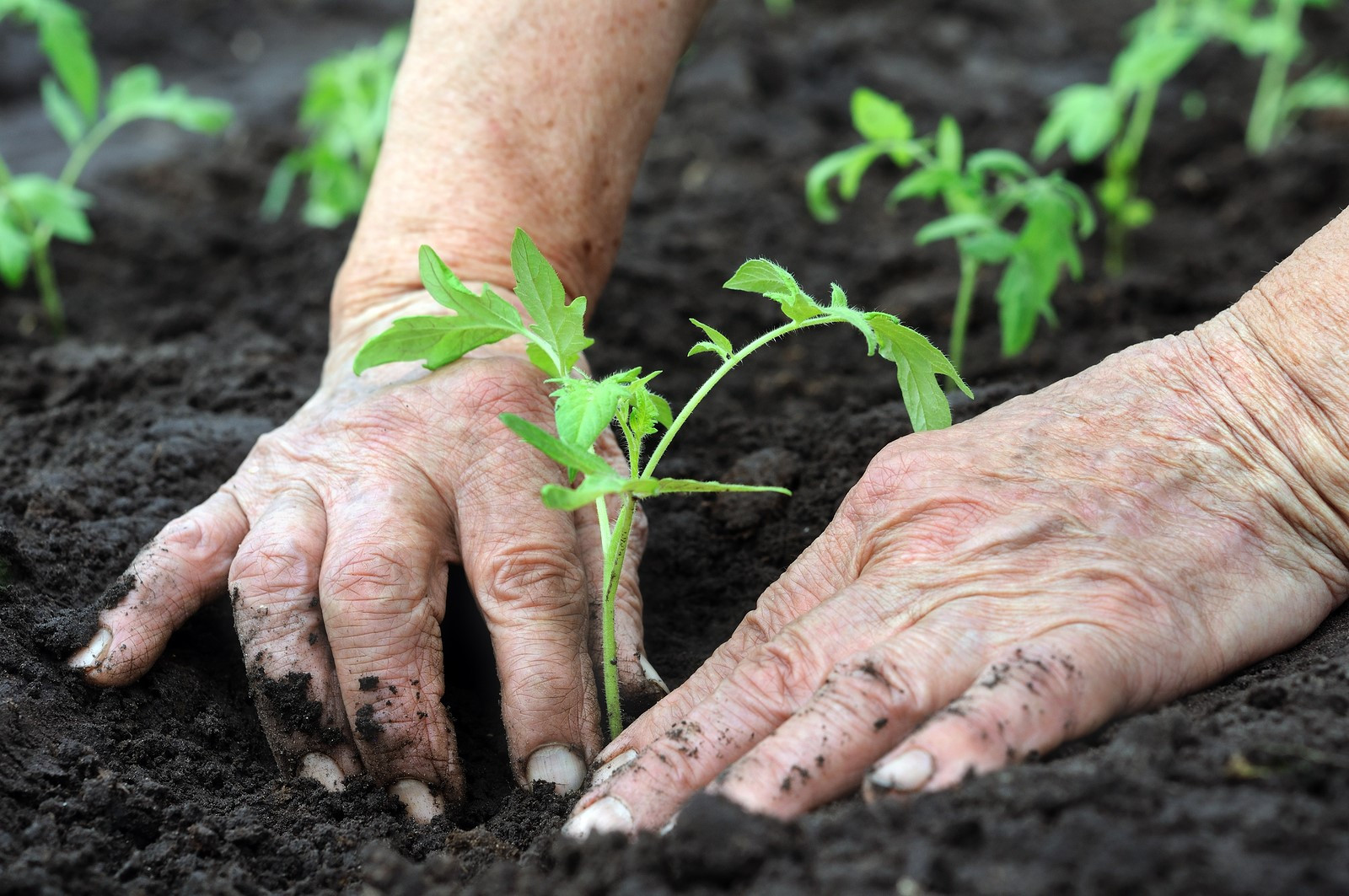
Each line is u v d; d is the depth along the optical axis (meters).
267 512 0.85
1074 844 0.76
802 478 0.94
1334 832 0.76
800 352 1.04
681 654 0.89
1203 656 0.81
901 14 1.73
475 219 0.89
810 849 0.77
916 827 0.77
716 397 1.01
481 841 0.81
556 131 0.90
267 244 1.23
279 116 1.59
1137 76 1.07
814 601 0.83
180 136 1.54
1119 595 0.81
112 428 0.96
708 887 0.77
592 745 0.83
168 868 0.81
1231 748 0.78
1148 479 0.83
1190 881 0.75
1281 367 0.84
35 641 0.85
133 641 0.84
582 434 0.80
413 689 0.83
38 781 0.82
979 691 0.79
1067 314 1.08
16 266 1.03
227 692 0.86
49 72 1.70
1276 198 1.26
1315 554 0.83
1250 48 1.39
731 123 1.45
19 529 0.88
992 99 1.54
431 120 0.90
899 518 0.83
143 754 0.84
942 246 1.20
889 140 0.99
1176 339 0.85
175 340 1.09
